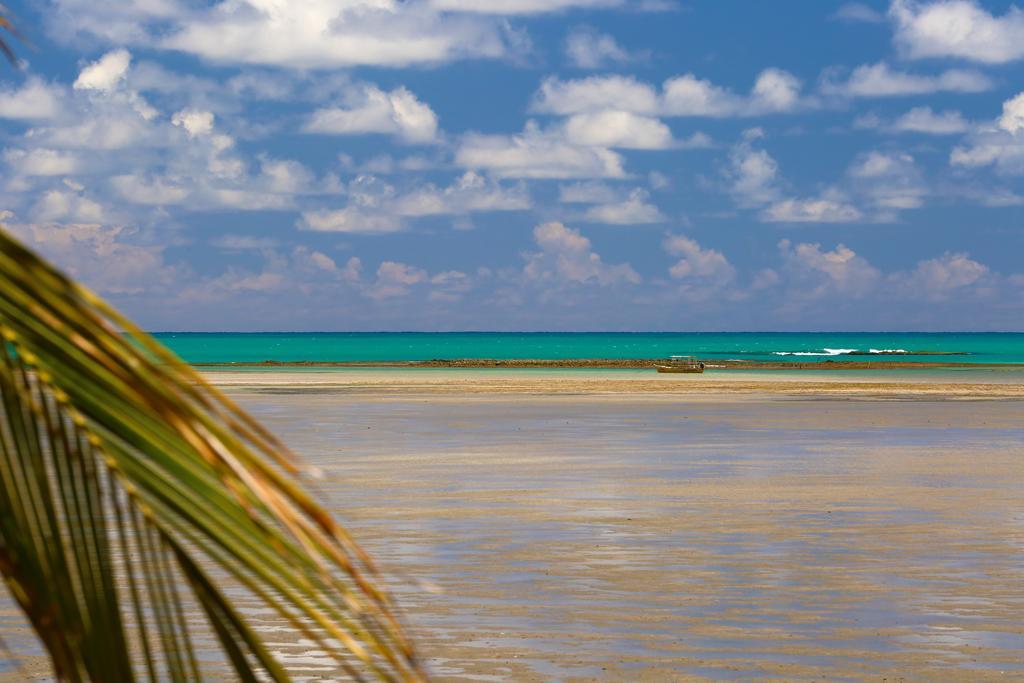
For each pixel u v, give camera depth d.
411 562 27.14
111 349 2.53
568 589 24.23
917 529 32.16
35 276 2.49
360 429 67.62
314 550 2.63
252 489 2.57
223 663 17.39
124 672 2.81
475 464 48.91
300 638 19.36
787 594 23.91
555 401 97.44
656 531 31.75
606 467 47.88
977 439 62.03
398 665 2.77
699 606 22.73
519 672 18.09
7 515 2.67
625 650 19.44
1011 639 20.30
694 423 72.94
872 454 53.88
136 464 2.60
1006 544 29.81
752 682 17.69
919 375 164.25
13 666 17.98
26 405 2.55
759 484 42.31
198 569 2.98
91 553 2.73
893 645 19.89
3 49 2.65
